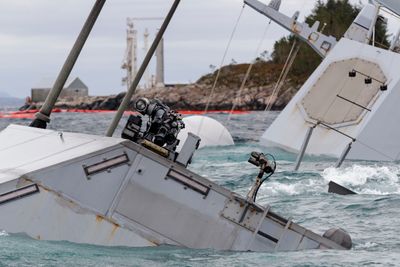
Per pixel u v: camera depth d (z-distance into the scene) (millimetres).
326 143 78000
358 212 39000
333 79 82750
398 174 56125
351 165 65000
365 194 45062
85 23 35031
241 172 58031
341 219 37344
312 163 69000
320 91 82625
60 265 22969
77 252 24328
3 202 25094
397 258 25953
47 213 25281
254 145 86000
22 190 25203
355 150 75562
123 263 23609
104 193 25688
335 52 84625
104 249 25047
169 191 26000
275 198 44438
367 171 57438
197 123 84125
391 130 75875
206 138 83000
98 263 23438
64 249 24438
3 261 23031
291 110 83125
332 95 81500
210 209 26109
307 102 82375
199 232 26047
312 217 38219
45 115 34500
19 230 25141
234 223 26141
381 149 75250
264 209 26359
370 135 75750
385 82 79250
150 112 28484
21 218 25156
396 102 77125
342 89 81375
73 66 35031
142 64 45469
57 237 25297
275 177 54500
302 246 26500
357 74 81562
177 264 23875
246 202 26281
